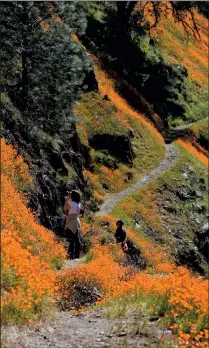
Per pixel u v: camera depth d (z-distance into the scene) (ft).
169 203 144.97
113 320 29.96
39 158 78.84
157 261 100.01
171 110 215.10
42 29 91.40
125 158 151.02
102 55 197.77
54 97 92.32
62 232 73.26
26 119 80.59
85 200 110.63
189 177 165.17
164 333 27.35
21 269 26.94
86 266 46.52
